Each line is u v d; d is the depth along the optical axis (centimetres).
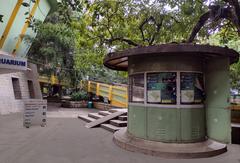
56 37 2281
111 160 673
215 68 769
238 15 776
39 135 1000
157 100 790
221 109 747
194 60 789
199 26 892
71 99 2464
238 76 1591
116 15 1165
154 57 798
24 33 2080
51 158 684
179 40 1160
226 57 731
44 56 2417
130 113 880
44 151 754
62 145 833
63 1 671
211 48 689
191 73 784
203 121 802
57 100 2889
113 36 1223
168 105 778
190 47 690
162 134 776
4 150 760
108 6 1088
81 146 823
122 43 1251
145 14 1142
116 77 3216
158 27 1121
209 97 792
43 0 1983
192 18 1057
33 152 741
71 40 2302
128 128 895
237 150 793
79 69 2512
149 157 701
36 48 2417
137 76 852
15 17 1825
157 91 792
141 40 1209
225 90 735
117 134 937
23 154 718
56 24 2230
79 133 1059
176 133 770
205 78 807
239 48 1499
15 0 1747
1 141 884
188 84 780
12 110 1833
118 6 1119
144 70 819
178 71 777
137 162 657
